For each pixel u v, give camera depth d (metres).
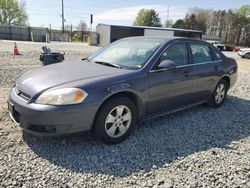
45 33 43.69
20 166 2.82
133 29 36.22
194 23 78.25
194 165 3.04
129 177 2.76
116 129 3.44
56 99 2.94
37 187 2.50
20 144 3.29
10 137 3.45
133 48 4.18
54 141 3.42
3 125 3.80
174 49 4.19
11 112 3.30
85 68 3.67
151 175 2.81
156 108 3.90
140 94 3.56
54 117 2.91
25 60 11.11
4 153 3.06
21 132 3.61
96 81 3.19
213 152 3.38
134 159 3.11
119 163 3.01
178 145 3.54
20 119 3.11
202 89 4.75
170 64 3.73
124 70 3.60
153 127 4.11
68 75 3.36
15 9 63.66
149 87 3.67
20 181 2.57
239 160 3.21
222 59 5.30
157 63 3.81
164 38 4.36
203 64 4.70
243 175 2.88
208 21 82.75
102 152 3.22
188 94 4.43
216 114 4.95
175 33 36.81
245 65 17.19
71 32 57.19
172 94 4.09
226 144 3.66
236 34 76.25
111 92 3.21
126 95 3.52
